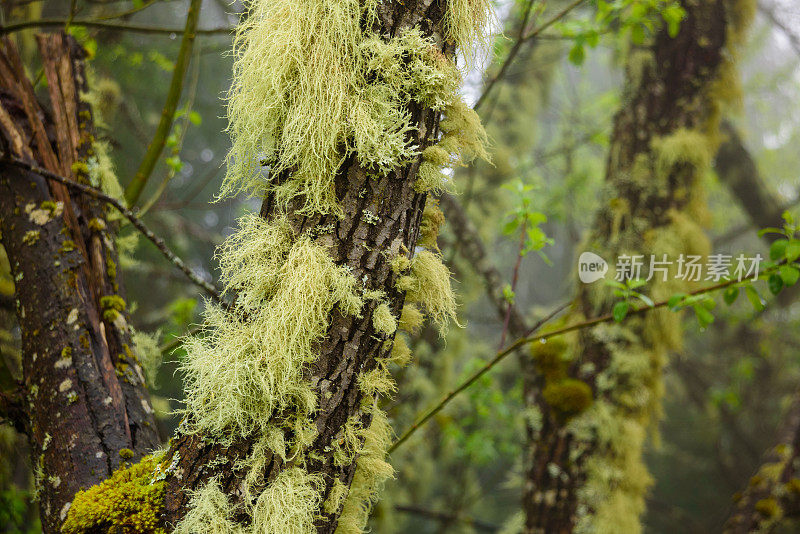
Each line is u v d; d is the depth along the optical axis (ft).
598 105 19.19
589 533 9.34
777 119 23.21
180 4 25.94
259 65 4.01
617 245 10.17
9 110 5.41
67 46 6.10
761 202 18.31
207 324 4.10
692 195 10.39
